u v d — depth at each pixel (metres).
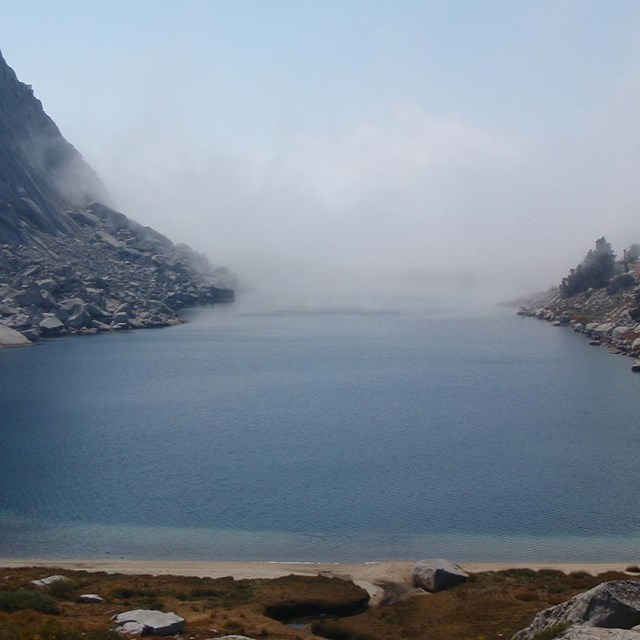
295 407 153.62
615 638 36.91
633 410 150.88
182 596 63.69
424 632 56.78
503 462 112.75
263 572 73.00
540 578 69.56
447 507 93.38
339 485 101.56
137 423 137.75
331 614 63.06
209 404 156.25
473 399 162.88
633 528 86.69
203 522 88.31
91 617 56.00
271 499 96.06
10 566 74.12
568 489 100.12
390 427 135.50
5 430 131.88
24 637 45.38
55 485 101.44
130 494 97.88
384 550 80.56
